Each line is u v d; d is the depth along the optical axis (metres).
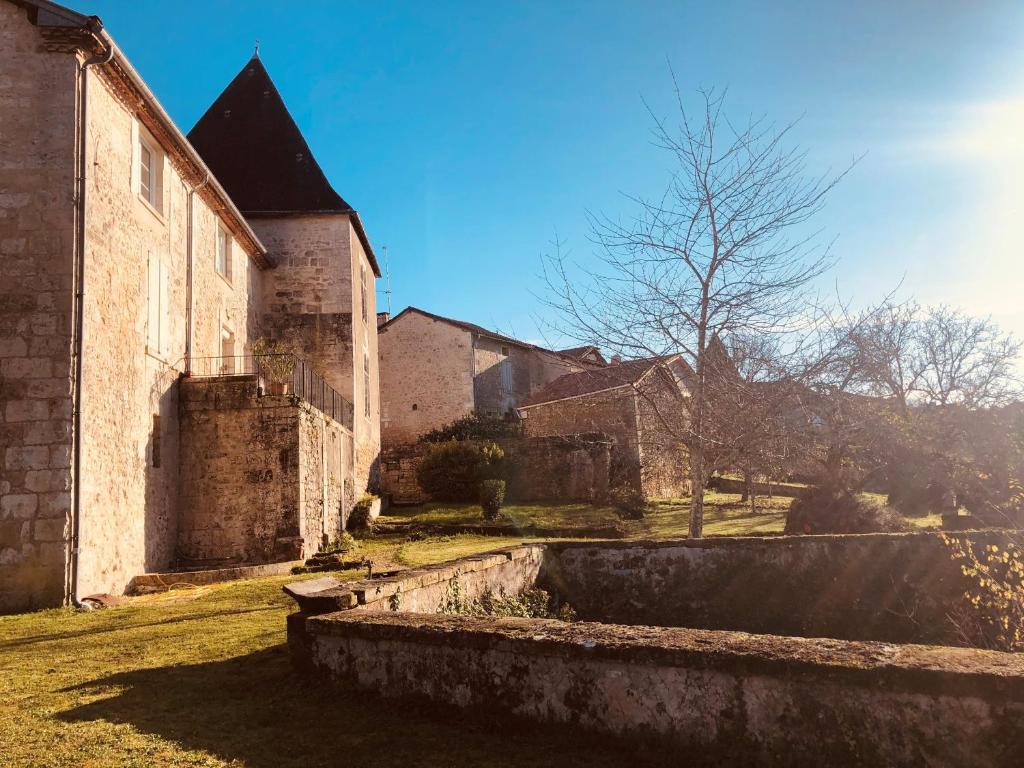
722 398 10.63
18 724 3.84
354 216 21.56
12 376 9.46
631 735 3.11
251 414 13.40
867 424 14.75
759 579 6.52
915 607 6.19
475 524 18.11
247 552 12.98
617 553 6.87
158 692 4.36
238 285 18.53
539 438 22.62
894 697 2.60
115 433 10.71
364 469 22.19
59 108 10.01
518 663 3.43
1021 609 5.55
